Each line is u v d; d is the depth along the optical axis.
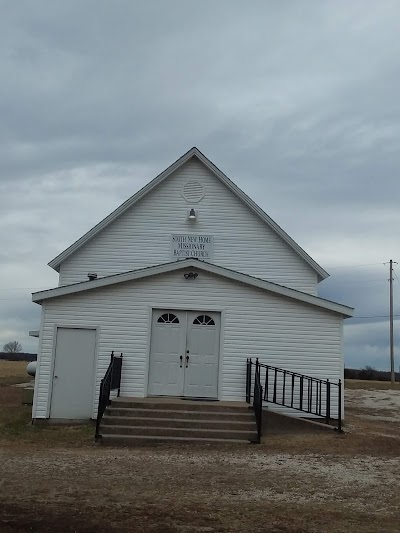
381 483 9.81
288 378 17.44
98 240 20.94
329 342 17.64
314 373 17.48
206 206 21.22
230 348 17.42
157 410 14.88
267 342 17.50
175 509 7.92
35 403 16.84
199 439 13.87
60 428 15.95
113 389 16.17
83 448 13.09
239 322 17.53
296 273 21.00
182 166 21.39
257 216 21.19
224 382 17.23
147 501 8.31
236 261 20.98
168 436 14.07
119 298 17.42
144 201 21.20
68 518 7.36
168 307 17.42
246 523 7.38
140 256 20.86
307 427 15.57
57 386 17.00
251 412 15.20
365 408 25.05
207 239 21.05
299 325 17.64
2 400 23.41
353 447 13.57
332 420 17.31
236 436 14.19
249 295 17.64
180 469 10.69
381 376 63.00
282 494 8.95
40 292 17.06
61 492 8.73
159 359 17.31
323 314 17.75
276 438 14.71
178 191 21.30
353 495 8.96
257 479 9.96
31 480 9.52
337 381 17.45
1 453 12.23
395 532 7.09
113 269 20.78
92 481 9.52
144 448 13.20
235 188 21.09
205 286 17.59
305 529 7.17
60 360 17.12
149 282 17.55
